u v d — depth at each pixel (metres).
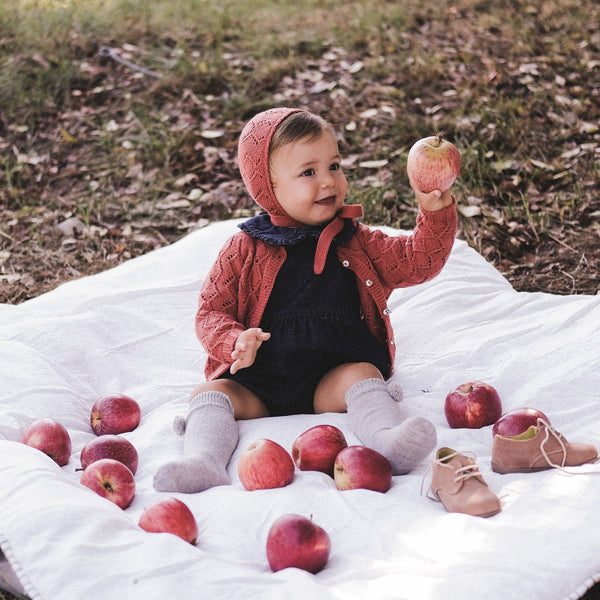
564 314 3.28
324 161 2.84
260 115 2.95
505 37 6.80
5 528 2.06
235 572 1.91
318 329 2.84
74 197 5.38
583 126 5.54
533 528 2.04
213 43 6.92
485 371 3.02
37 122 6.05
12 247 4.88
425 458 2.55
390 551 2.02
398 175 5.30
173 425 2.72
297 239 2.87
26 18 7.10
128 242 4.91
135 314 3.52
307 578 1.86
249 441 2.64
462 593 1.82
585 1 7.38
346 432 2.66
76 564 1.92
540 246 4.52
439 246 2.85
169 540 1.99
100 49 6.71
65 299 3.67
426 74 6.25
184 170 5.57
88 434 2.86
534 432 2.39
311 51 6.77
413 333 3.34
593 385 2.79
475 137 5.53
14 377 3.02
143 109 6.12
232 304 2.91
